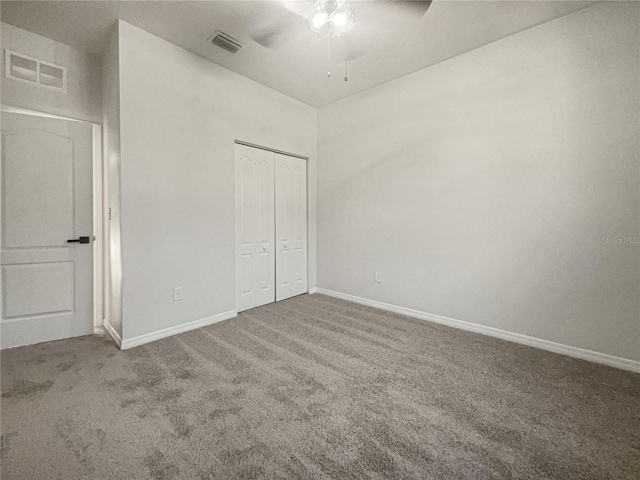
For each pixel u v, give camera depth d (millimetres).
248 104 3217
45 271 2482
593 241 2176
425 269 3082
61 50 2527
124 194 2330
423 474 1195
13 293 2361
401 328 2846
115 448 1326
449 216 2891
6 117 2293
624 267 2068
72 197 2588
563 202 2285
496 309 2637
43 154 2449
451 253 2893
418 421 1518
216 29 2371
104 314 2852
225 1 2051
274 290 3703
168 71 2555
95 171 2730
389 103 3297
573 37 2205
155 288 2525
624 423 1507
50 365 2076
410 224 3184
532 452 1314
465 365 2117
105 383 1850
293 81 3287
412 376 1960
